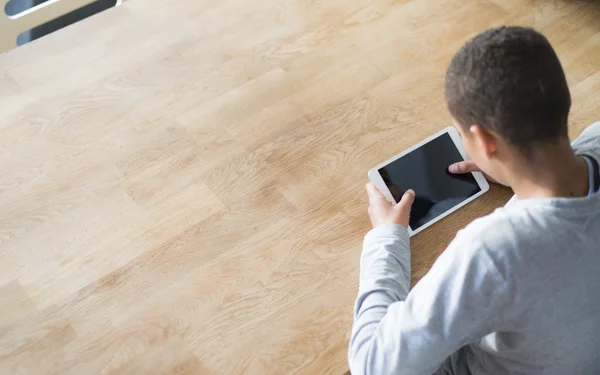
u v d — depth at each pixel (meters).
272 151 1.50
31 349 1.22
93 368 1.19
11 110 1.61
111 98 1.63
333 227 1.36
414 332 0.87
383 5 1.81
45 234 1.38
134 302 1.27
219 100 1.61
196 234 1.37
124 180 1.46
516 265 0.79
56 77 1.68
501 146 0.85
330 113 1.57
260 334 1.22
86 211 1.42
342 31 1.75
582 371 0.92
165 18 1.82
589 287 0.81
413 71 1.64
